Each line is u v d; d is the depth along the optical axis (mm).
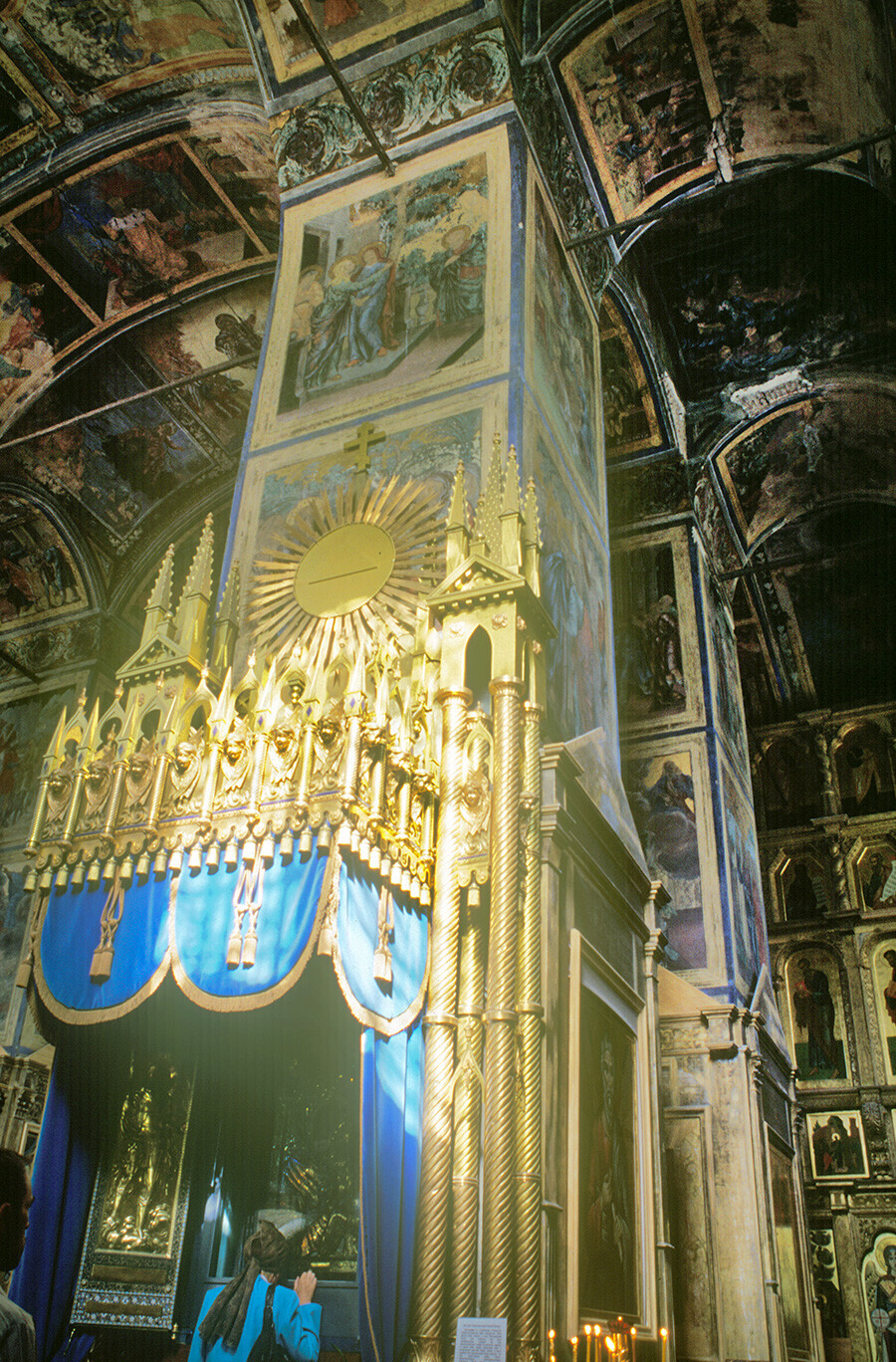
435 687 7551
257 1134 7430
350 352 10602
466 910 6828
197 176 14406
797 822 22938
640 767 15664
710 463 17359
